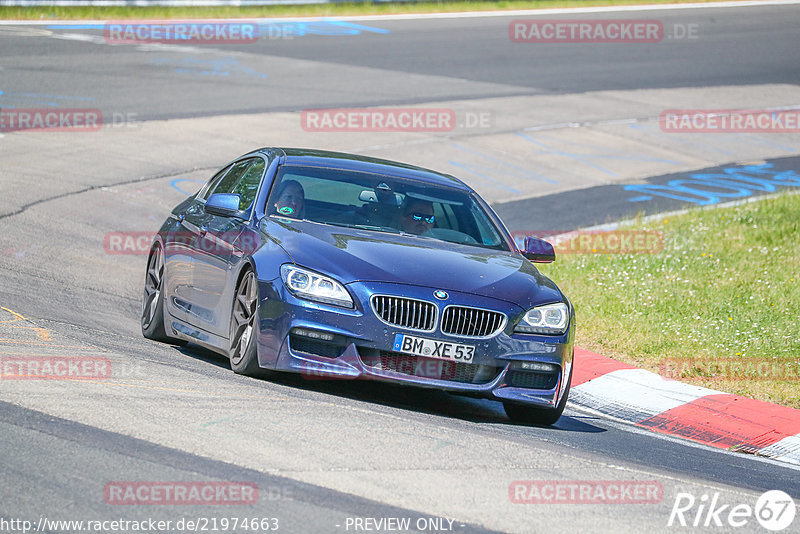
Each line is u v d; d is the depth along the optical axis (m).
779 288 42.50
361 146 68.50
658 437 25.86
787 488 22.02
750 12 138.50
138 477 16.41
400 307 23.02
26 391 20.53
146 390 21.62
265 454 18.14
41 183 53.12
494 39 112.88
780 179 70.19
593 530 16.44
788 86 100.31
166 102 75.44
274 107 76.88
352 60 97.06
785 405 30.16
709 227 54.34
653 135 80.56
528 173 67.50
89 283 37.16
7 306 30.44
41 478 15.94
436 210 27.89
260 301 23.56
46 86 76.88
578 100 89.44
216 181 31.41
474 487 17.81
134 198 52.62
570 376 25.06
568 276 44.09
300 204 26.70
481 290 23.86
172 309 28.78
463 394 23.72
